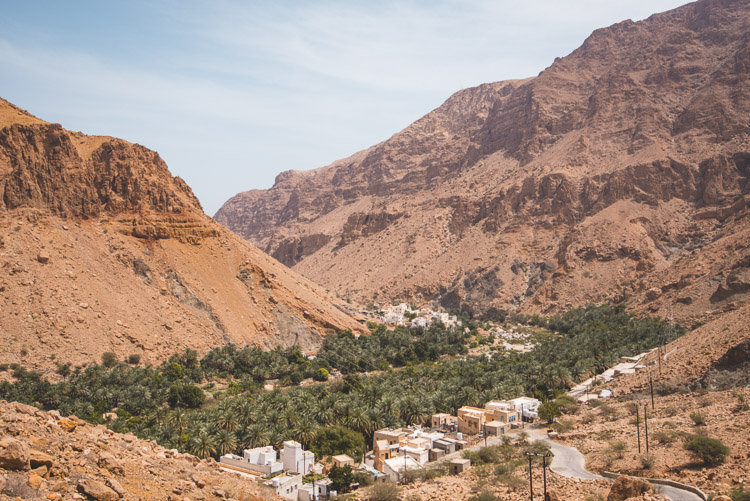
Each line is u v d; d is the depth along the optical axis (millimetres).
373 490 52844
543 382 115812
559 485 47156
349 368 151500
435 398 105438
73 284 140125
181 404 110125
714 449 47344
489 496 44188
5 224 141250
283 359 147875
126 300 147625
